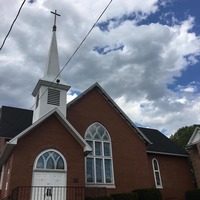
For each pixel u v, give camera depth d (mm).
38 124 16953
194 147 26156
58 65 22219
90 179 19703
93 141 21344
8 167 16797
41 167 15930
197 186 25172
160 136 30656
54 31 24578
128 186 20984
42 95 19703
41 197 15047
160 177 24859
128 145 22859
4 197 16344
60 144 17094
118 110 23859
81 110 21922
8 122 21078
